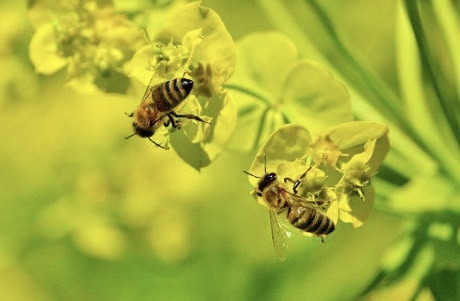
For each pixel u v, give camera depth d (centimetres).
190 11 28
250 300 36
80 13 29
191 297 36
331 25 31
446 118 31
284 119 29
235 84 30
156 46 29
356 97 31
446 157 31
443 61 36
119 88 30
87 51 29
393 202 31
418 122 31
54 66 30
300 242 36
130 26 29
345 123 28
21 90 35
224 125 29
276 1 32
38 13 30
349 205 28
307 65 29
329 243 36
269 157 28
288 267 36
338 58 32
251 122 30
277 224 30
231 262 36
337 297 36
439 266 31
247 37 29
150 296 36
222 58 28
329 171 28
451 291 31
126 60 29
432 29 36
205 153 29
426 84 32
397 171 31
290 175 28
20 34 35
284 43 29
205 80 28
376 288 31
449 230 31
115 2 30
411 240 31
